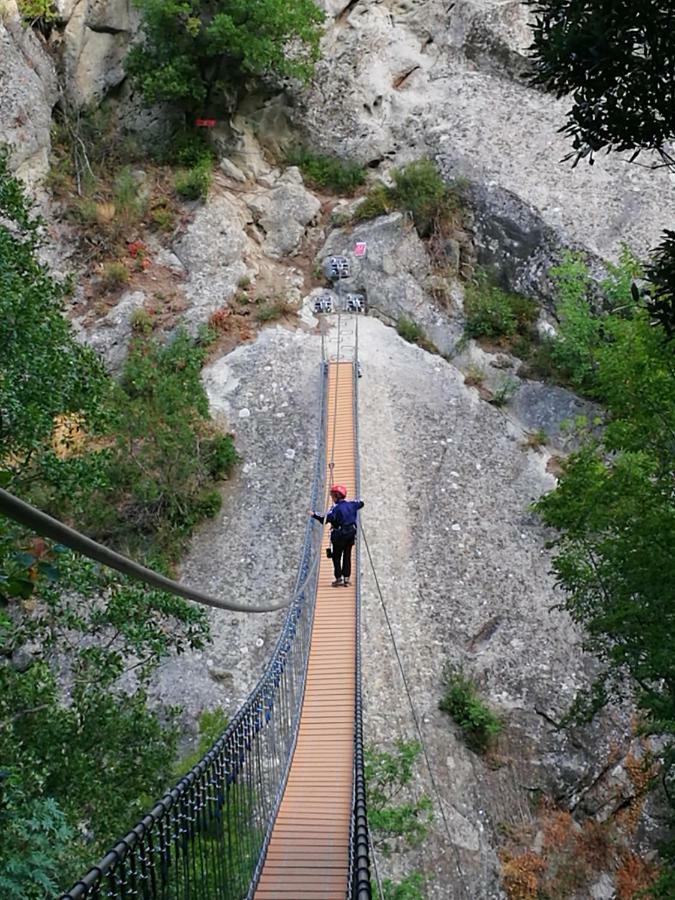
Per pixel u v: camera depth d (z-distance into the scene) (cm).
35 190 2736
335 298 2877
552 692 1734
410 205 3014
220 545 1986
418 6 3634
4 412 1095
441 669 1747
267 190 3141
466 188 3045
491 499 2162
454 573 1950
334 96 3347
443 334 2756
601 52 464
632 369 1259
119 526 1970
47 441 1261
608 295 2469
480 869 1454
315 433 2272
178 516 2025
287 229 3036
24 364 1112
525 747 1645
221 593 1872
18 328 1114
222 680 1666
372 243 2928
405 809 1316
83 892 360
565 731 1678
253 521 2038
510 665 1775
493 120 3272
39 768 976
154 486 1972
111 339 2508
